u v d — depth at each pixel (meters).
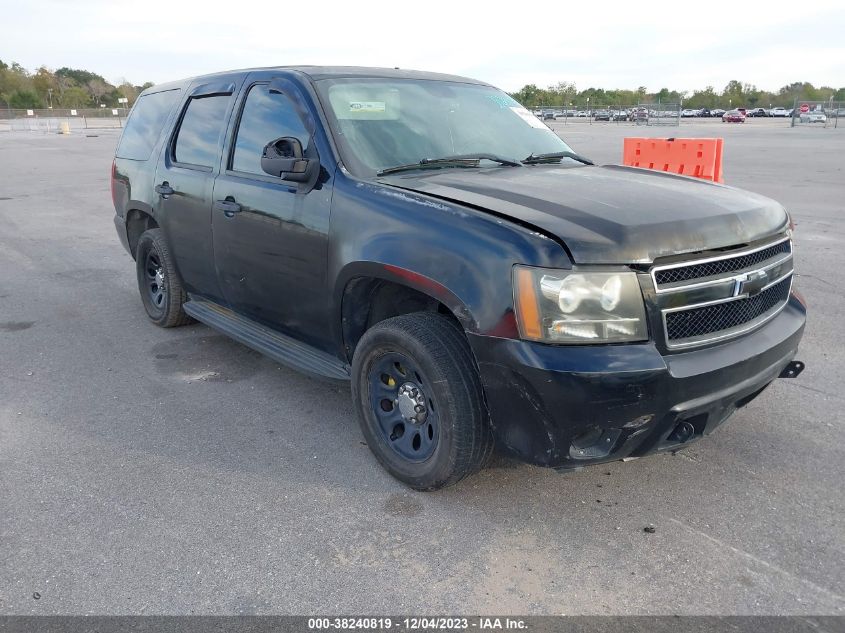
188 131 4.98
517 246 2.77
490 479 3.47
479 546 2.96
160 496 3.36
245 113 4.39
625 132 39.16
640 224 2.81
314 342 3.98
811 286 6.73
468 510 3.22
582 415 2.70
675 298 2.78
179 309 5.55
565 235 2.74
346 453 3.77
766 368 3.09
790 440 3.81
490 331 2.82
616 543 2.97
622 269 2.72
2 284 7.40
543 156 4.19
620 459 2.91
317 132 3.76
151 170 5.30
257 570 2.81
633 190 3.30
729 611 2.56
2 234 10.32
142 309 6.48
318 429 4.05
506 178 3.54
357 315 3.64
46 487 3.44
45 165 22.30
